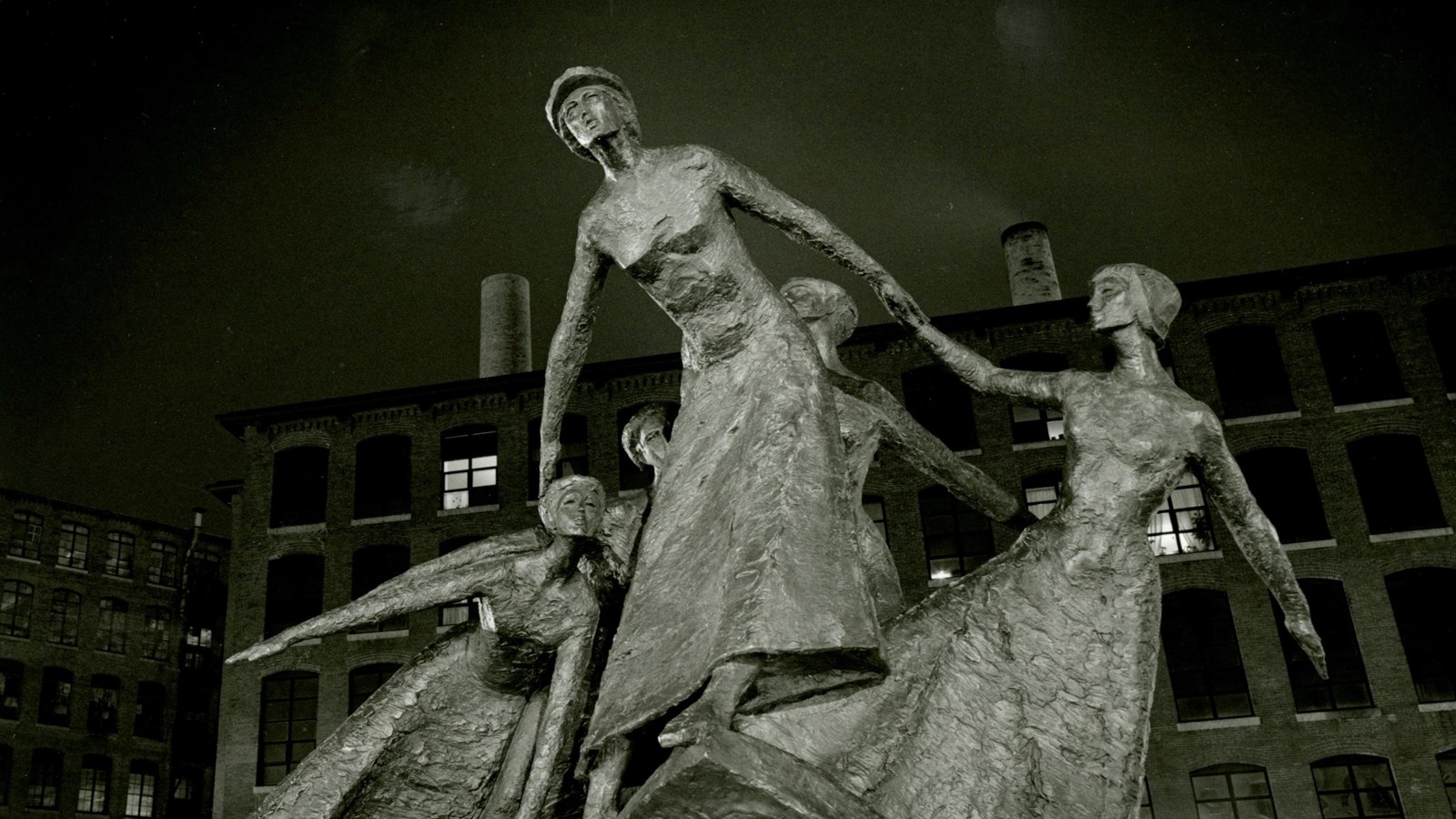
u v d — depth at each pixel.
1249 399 33.09
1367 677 30.19
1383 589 30.83
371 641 34.41
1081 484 4.16
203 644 54.44
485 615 4.18
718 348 4.01
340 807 4.14
